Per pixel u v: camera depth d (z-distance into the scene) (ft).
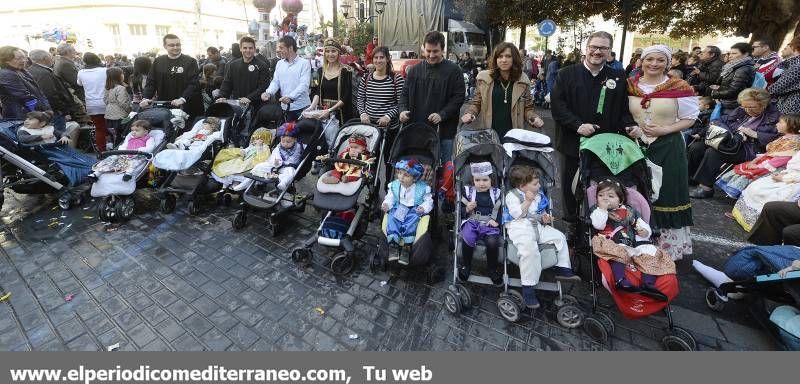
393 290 10.94
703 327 9.54
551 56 44.45
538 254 9.20
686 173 11.01
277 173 14.08
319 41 47.52
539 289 9.88
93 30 111.55
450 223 13.55
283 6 41.65
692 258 12.59
